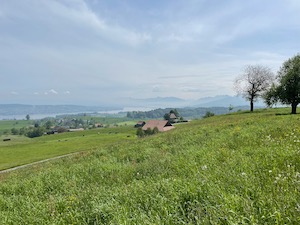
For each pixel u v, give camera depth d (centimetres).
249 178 580
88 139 11425
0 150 8856
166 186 647
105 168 1280
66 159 2392
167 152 1425
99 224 543
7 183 1445
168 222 450
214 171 718
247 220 390
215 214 423
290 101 5803
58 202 765
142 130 11838
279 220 364
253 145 1127
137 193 661
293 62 5981
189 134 2362
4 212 820
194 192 553
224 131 2069
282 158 748
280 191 464
